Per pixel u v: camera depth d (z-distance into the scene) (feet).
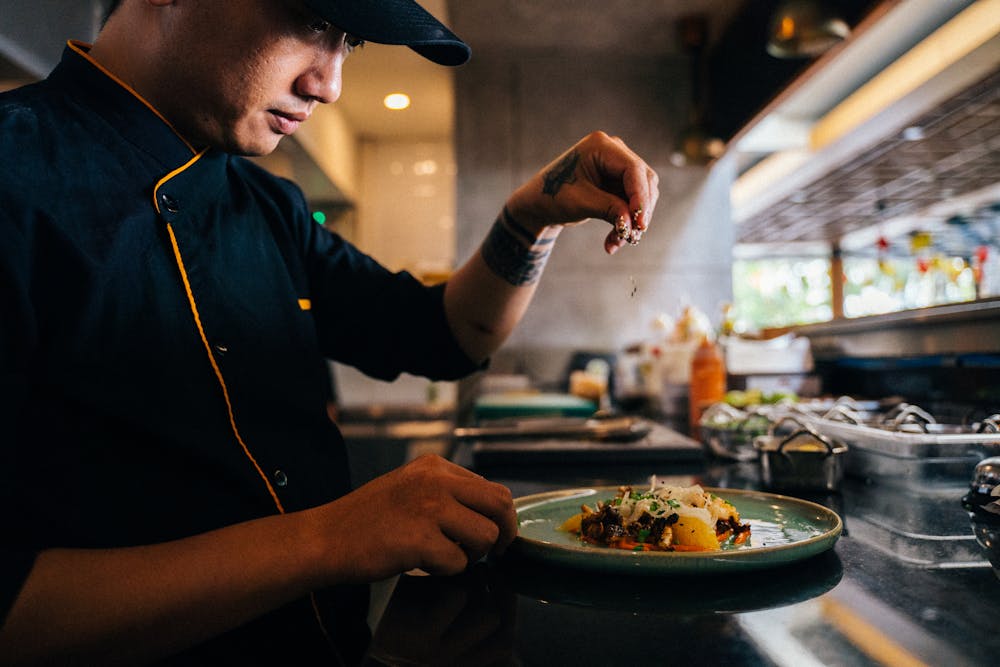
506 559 2.38
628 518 2.33
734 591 1.95
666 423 6.97
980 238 29.91
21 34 6.17
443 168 17.97
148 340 2.26
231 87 2.27
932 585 1.95
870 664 1.44
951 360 4.94
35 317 2.02
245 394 2.53
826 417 4.19
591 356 12.68
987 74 12.79
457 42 2.32
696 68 12.41
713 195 13.38
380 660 1.55
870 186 21.86
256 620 2.24
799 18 7.39
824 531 2.35
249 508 2.33
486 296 3.44
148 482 2.15
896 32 13.37
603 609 1.85
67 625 1.48
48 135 2.19
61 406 2.05
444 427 15.19
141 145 2.38
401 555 1.73
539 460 4.43
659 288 13.25
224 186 2.83
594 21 11.83
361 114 16.02
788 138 18.35
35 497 1.96
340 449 2.91
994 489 2.73
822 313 46.39
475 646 1.61
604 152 2.82
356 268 3.65
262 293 2.81
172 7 2.24
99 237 2.16
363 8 2.13
